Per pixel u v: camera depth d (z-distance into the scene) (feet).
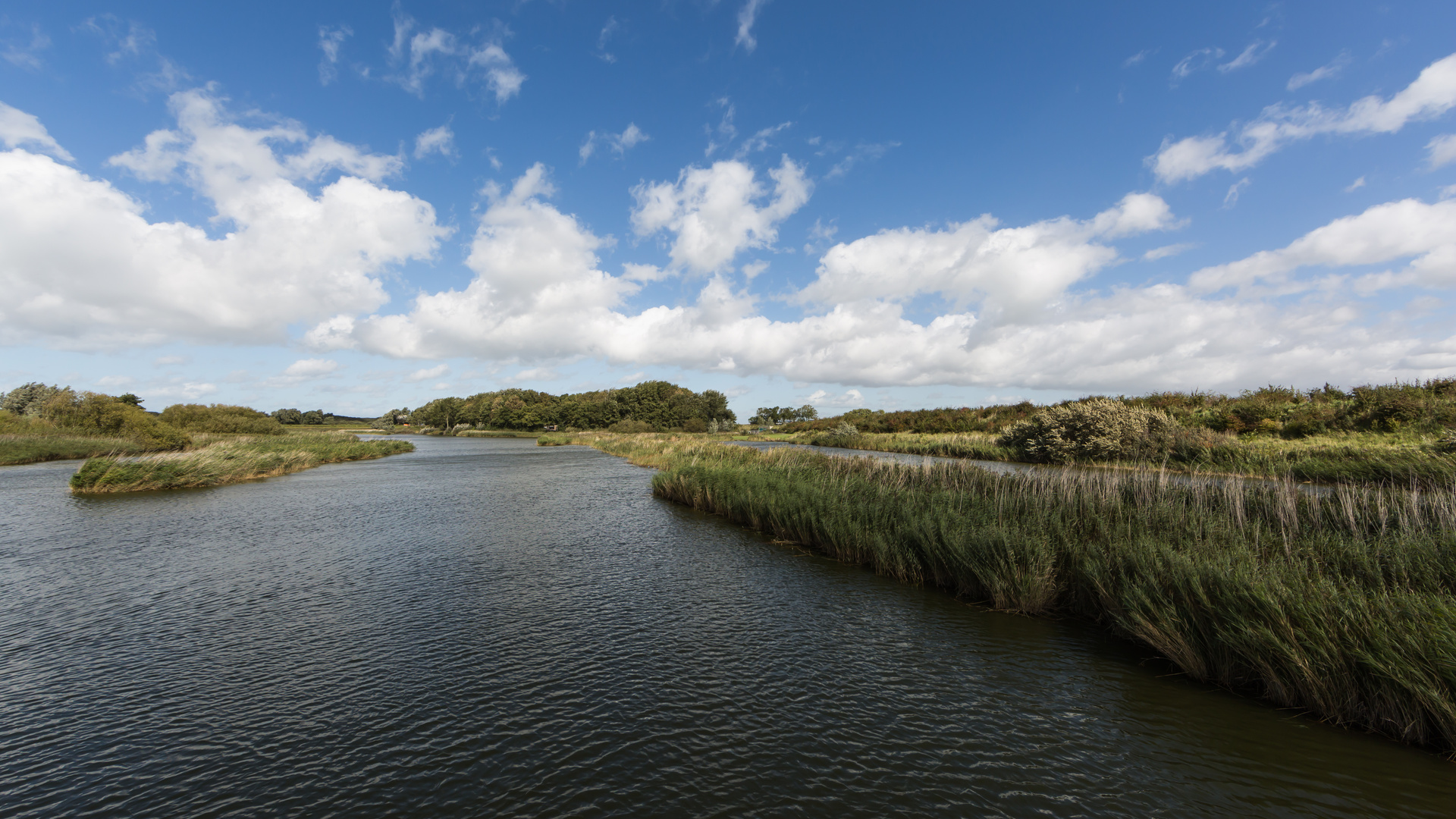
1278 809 14.07
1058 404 150.71
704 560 40.27
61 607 30.30
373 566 38.63
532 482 90.43
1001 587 29.14
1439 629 16.58
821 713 19.34
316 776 16.01
